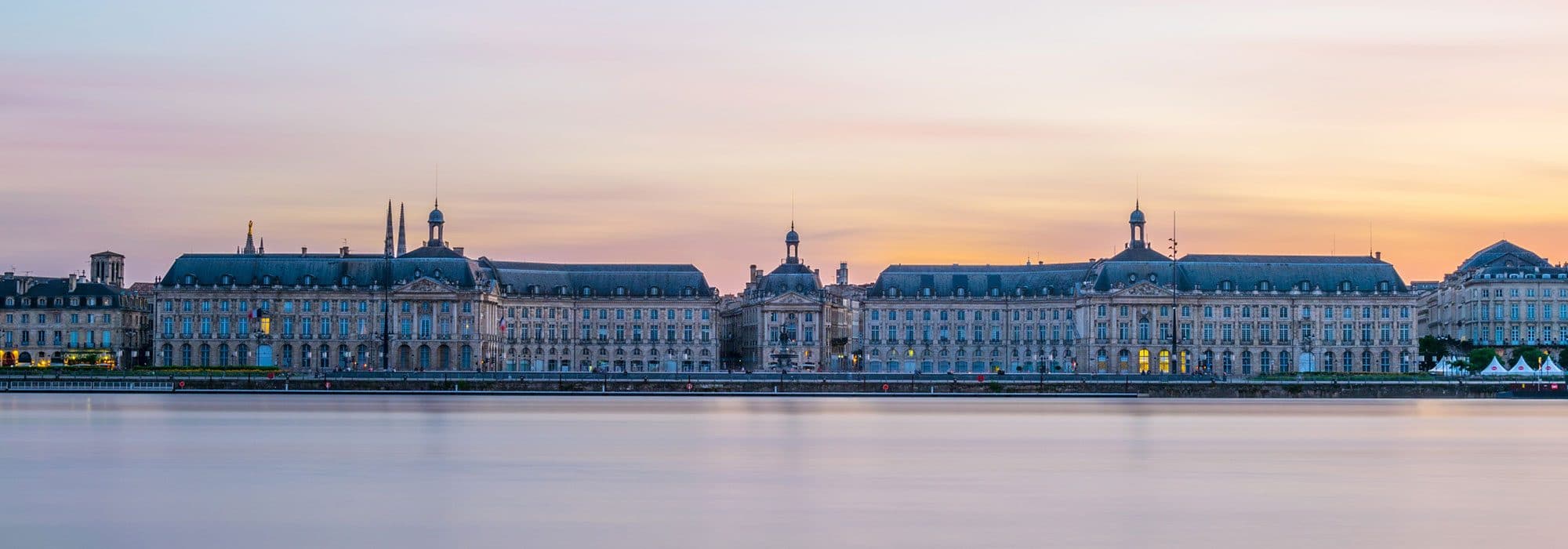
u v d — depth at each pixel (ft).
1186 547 315.17
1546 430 591.37
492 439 531.09
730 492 392.06
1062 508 364.99
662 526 338.75
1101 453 486.79
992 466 449.89
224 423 603.67
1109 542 321.11
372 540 322.75
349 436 541.75
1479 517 352.28
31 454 476.13
